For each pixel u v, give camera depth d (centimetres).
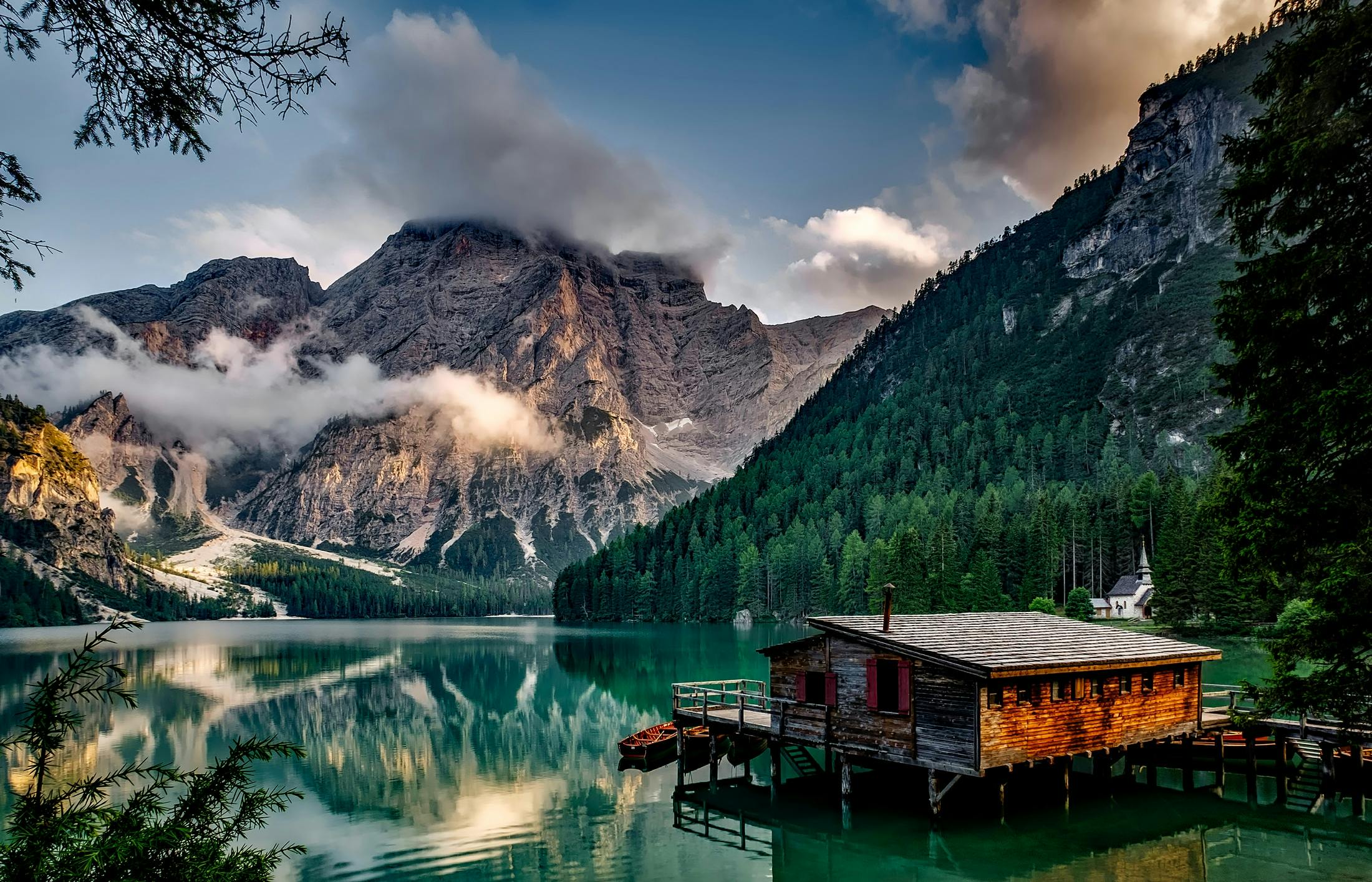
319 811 3662
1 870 877
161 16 862
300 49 893
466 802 3825
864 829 3238
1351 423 1514
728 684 7650
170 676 9469
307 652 13412
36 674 9506
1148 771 3816
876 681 3403
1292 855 2852
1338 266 1565
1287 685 1712
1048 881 2647
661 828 3372
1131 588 12794
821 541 18212
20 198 905
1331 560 1675
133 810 993
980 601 11688
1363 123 1493
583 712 6519
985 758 3033
